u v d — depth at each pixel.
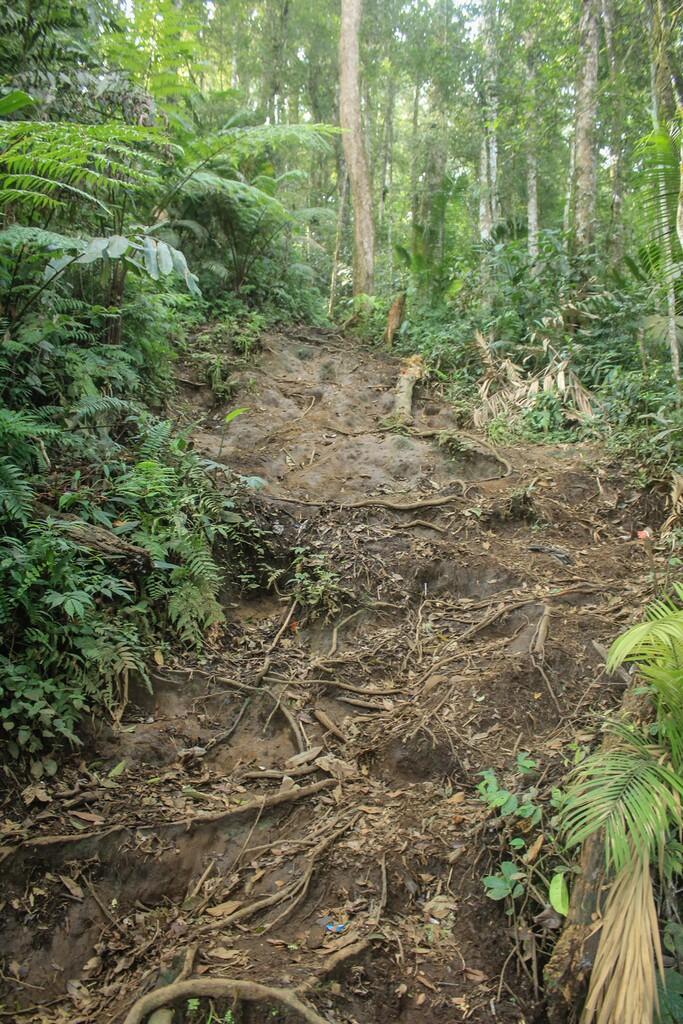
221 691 3.85
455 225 16.55
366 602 4.50
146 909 2.88
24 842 2.82
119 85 5.92
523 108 12.61
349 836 3.11
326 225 12.32
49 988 2.56
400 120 23.08
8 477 3.65
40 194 4.22
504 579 4.64
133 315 5.95
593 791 2.49
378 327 9.98
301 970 2.54
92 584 3.64
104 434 4.91
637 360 7.95
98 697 3.44
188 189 7.23
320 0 16.45
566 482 5.77
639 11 10.25
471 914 2.82
